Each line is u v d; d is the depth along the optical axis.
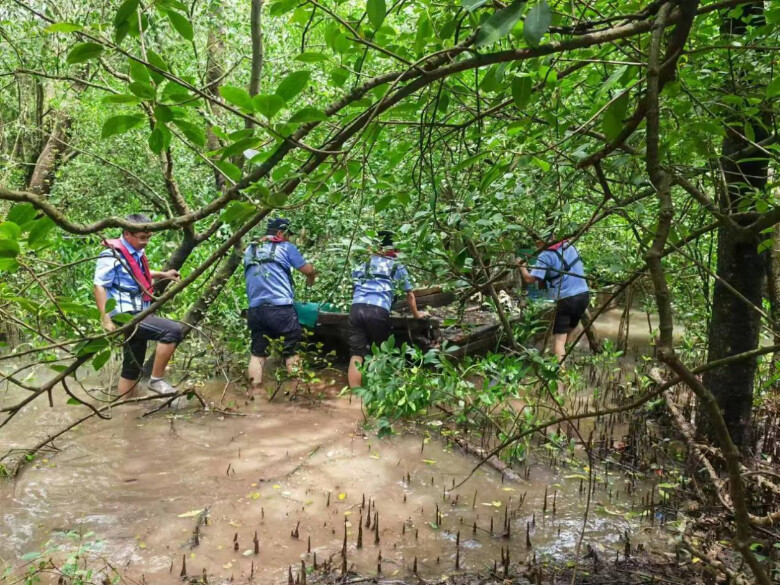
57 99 7.61
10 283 4.48
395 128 3.11
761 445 4.78
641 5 2.25
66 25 1.36
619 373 6.55
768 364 5.23
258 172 1.54
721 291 4.11
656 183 1.35
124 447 4.83
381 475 4.46
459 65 1.56
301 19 1.92
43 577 3.25
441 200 3.38
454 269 3.15
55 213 1.41
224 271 6.36
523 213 3.50
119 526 3.75
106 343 1.72
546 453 4.83
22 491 4.13
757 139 3.42
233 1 6.35
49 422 5.25
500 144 2.70
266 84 6.61
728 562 3.30
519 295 4.81
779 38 2.74
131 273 1.78
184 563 3.28
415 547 3.61
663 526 3.84
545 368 3.20
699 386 1.24
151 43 4.98
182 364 6.79
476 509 4.03
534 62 1.87
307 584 3.24
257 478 4.38
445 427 5.25
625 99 1.73
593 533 3.77
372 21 1.53
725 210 2.68
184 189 7.80
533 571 3.35
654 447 4.84
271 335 6.18
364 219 5.16
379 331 5.86
